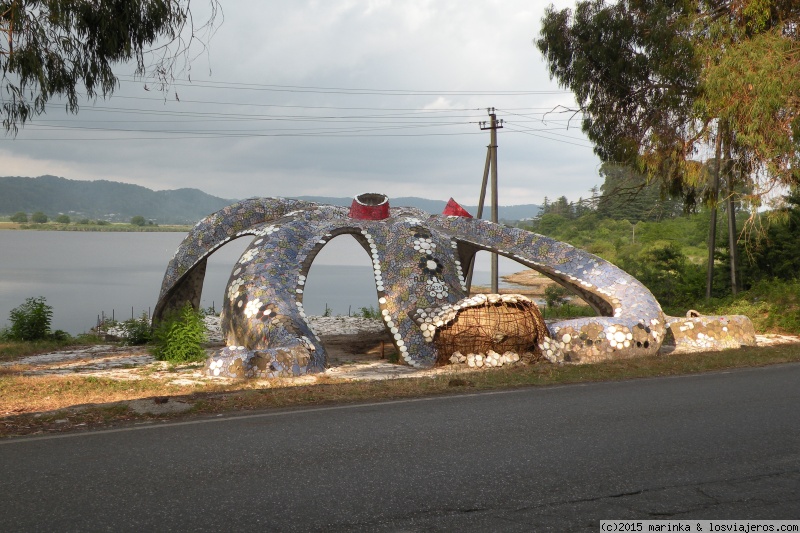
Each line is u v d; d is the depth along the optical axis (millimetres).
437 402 8828
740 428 7426
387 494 5277
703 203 24969
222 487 5402
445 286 14594
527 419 7812
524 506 5062
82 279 73125
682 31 22094
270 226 15758
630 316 13977
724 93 19781
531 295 50625
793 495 5340
